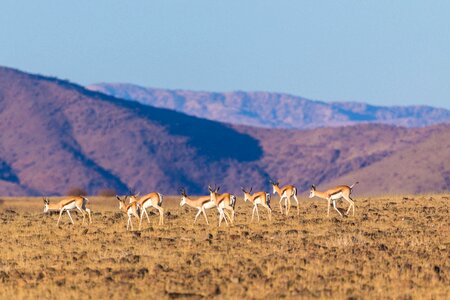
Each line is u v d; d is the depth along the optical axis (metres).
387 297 69.75
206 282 75.94
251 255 89.88
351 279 76.69
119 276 78.88
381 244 94.94
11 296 71.50
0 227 123.31
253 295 70.25
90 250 96.19
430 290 72.06
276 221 120.25
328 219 120.25
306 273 79.44
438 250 91.81
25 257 92.88
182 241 101.19
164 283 75.44
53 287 74.62
